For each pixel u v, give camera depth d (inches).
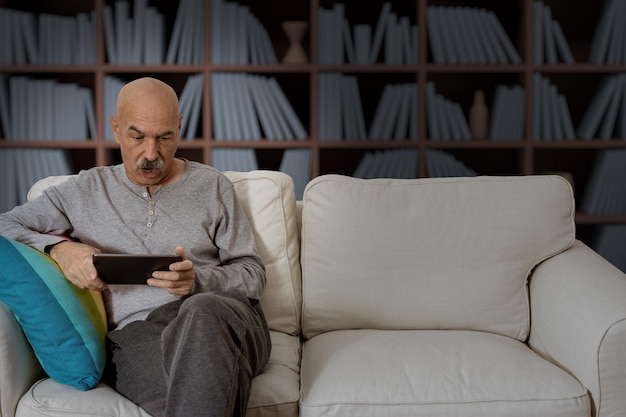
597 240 166.2
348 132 161.5
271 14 168.7
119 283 73.9
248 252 84.9
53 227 82.3
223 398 66.0
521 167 163.9
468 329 88.6
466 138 162.7
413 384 73.6
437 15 159.6
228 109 160.7
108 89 159.2
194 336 66.7
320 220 89.7
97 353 73.4
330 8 169.8
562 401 72.4
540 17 159.2
